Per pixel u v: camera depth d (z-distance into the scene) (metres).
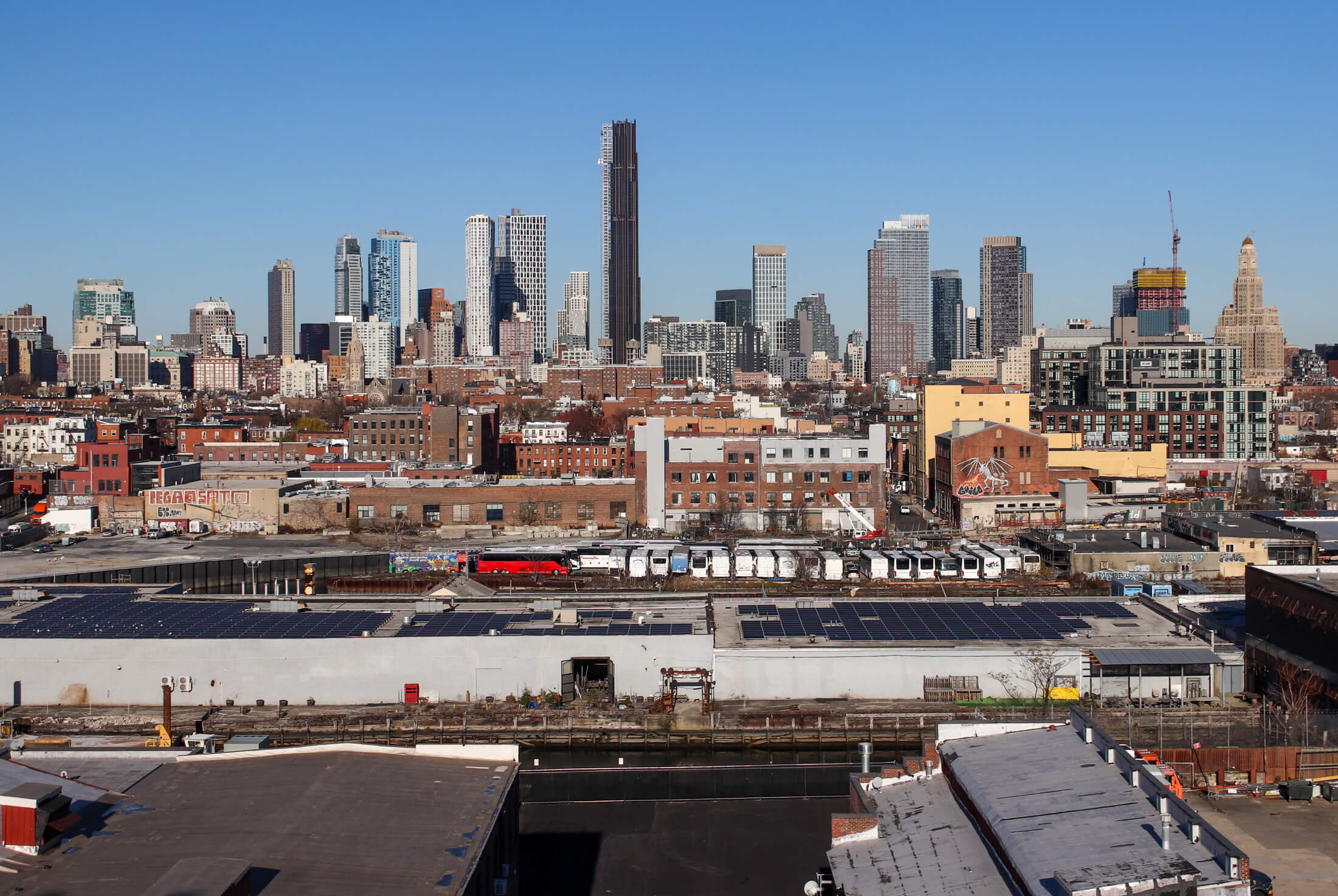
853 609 123.06
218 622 113.94
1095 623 117.31
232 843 50.41
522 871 69.06
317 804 54.75
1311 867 58.53
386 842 51.16
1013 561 162.75
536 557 165.62
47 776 56.59
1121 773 52.69
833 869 51.44
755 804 78.81
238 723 102.19
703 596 126.56
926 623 117.00
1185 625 115.19
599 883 67.69
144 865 48.12
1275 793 68.56
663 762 97.81
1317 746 80.75
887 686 107.69
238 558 162.88
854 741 100.31
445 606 119.88
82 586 131.12
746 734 100.50
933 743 59.56
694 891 66.69
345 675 106.94
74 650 106.88
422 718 102.94
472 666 107.19
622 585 156.75
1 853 49.00
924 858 50.28
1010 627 115.75
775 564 160.88
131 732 100.06
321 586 157.12
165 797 56.16
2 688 106.75
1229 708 101.88
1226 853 42.72
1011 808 50.56
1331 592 90.88
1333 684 90.56
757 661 107.75
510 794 58.12
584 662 108.19
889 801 57.06
